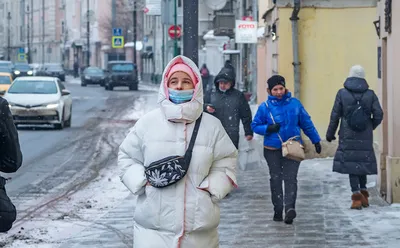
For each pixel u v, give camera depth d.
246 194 15.98
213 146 7.35
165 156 7.25
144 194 7.34
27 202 15.77
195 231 7.25
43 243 11.82
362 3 21.38
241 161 15.31
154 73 93.75
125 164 7.45
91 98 60.94
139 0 83.62
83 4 118.62
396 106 14.09
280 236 11.99
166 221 7.20
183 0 13.66
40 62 128.62
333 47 21.50
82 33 119.62
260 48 32.09
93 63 116.31
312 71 21.55
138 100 57.66
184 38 13.75
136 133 7.43
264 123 12.93
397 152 14.20
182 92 7.25
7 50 134.88
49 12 126.12
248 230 12.46
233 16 51.09
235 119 15.17
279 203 13.04
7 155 7.66
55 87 33.75
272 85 12.77
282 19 21.50
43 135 30.52
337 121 13.95
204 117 7.41
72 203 15.60
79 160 22.81
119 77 76.88
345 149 13.88
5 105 7.55
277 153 12.88
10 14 134.50
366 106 13.75
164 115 7.32
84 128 34.03
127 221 13.53
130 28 104.75
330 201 14.91
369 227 12.52
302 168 19.52
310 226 12.70
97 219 13.75
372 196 15.29
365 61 21.52
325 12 21.45
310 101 21.55
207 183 7.29
